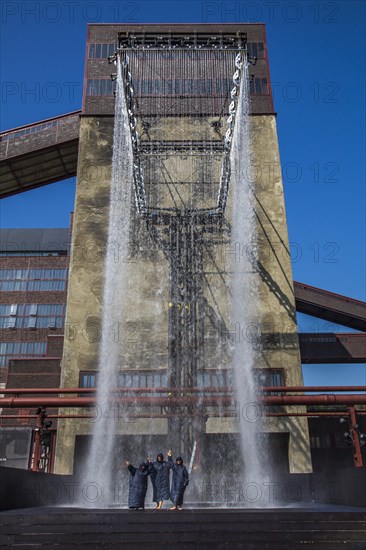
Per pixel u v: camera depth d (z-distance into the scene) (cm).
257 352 2666
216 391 2242
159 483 1368
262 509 1302
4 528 1001
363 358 4575
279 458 2503
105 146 3145
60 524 1012
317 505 1606
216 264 2822
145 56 2419
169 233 2862
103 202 3008
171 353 2622
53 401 1909
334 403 1878
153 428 2409
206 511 1123
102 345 2664
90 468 2373
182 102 2916
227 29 3416
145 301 2745
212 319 2716
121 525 1006
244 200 2944
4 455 3266
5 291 7081
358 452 1766
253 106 3231
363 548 959
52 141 3453
